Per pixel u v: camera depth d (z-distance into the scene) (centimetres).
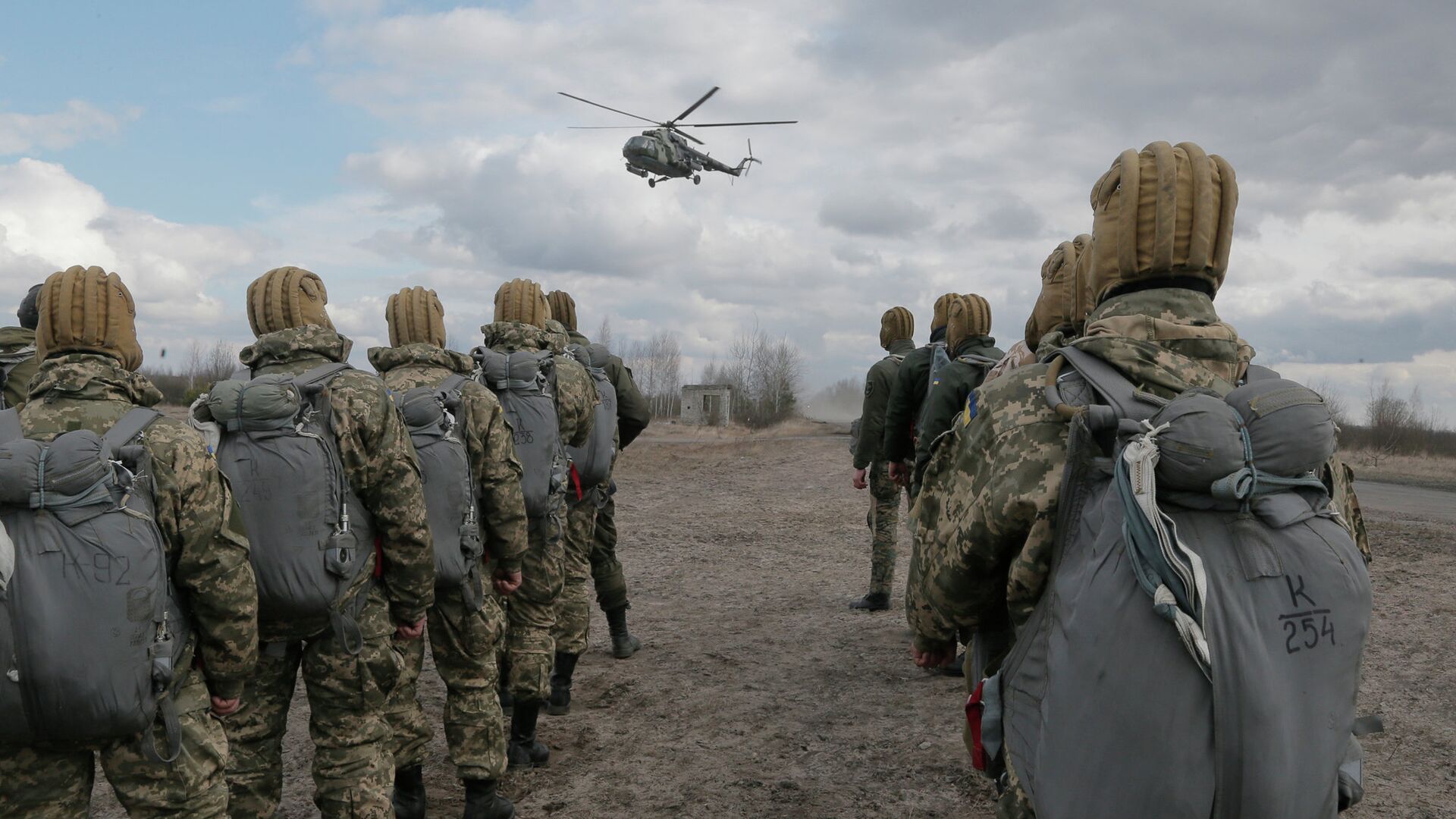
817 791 360
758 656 540
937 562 183
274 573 259
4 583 189
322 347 293
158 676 205
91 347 229
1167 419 147
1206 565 142
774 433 2873
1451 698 433
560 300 537
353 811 279
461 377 353
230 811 276
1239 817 136
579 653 452
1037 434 164
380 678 287
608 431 457
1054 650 153
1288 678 138
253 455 259
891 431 472
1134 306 173
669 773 380
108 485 202
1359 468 2355
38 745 205
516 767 387
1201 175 172
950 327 418
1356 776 156
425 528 290
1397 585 659
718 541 924
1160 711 139
